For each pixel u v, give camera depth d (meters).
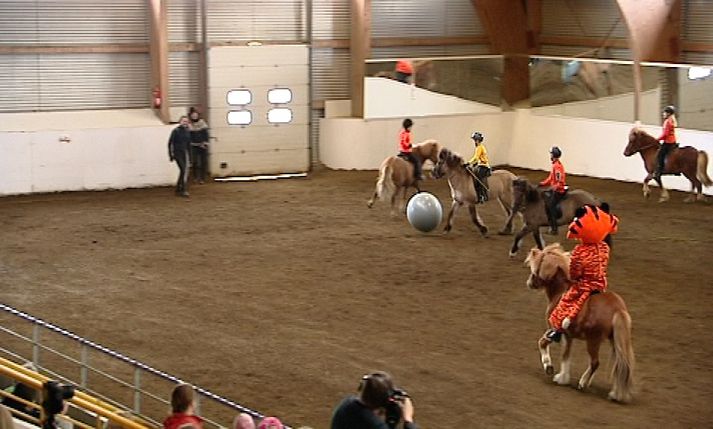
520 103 33.53
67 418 10.90
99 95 29.23
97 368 14.91
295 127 31.05
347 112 32.12
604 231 14.12
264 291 18.81
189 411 9.22
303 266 20.55
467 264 20.88
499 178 23.08
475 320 17.30
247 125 30.39
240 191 28.38
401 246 22.28
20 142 27.28
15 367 11.45
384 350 15.77
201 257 21.17
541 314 17.67
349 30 31.72
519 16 33.06
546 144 32.66
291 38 31.09
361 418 8.22
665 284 19.64
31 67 28.36
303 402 13.77
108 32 29.06
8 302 18.00
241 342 16.05
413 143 32.28
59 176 27.80
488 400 13.94
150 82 29.75
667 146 26.88
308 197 27.56
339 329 16.73
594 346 14.19
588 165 31.45
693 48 29.98
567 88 32.00
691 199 27.16
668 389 14.41
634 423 13.26
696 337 16.59
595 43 31.66
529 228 21.25
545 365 14.69
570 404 13.87
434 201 22.75
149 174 28.78
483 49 33.62
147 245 22.14
